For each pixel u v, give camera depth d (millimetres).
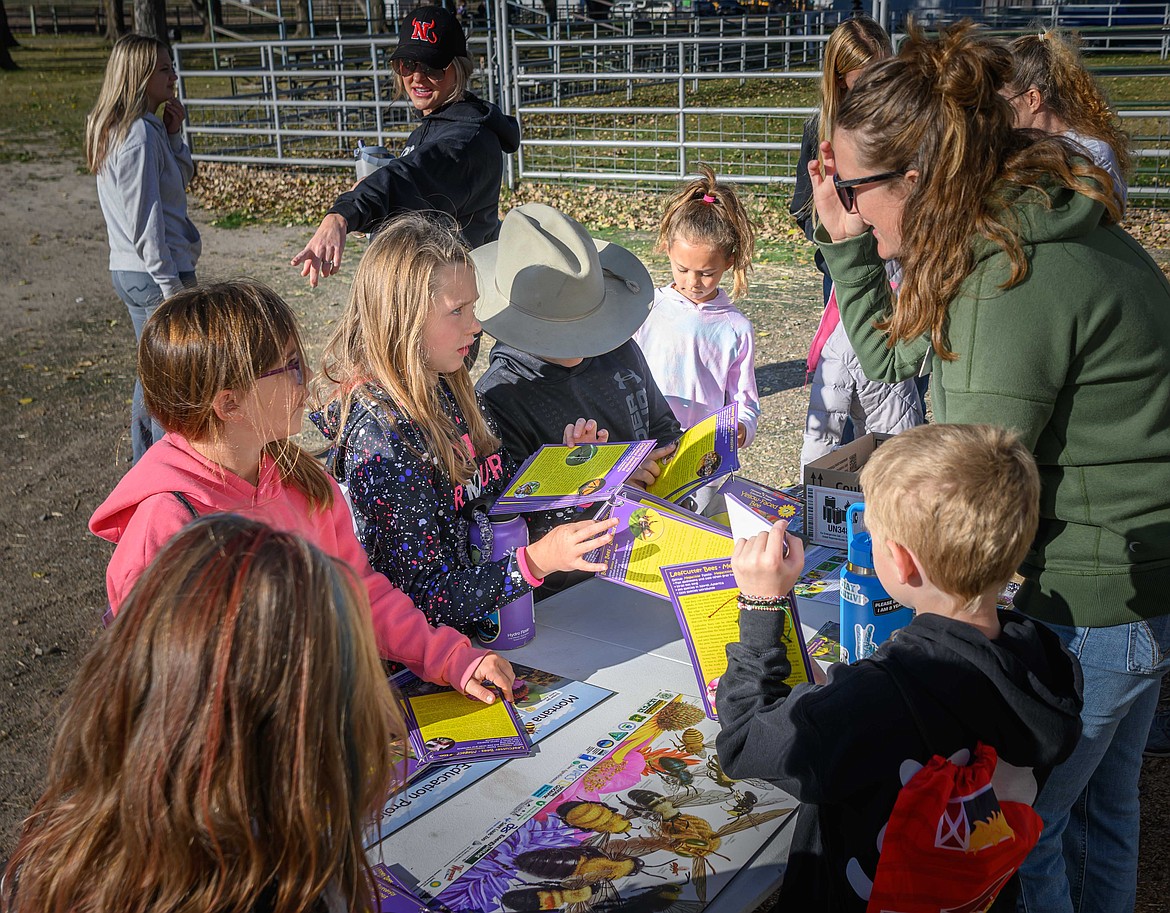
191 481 1597
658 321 3332
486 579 1892
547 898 1291
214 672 837
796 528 2387
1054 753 1268
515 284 2551
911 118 1425
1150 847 2600
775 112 9766
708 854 1371
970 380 1457
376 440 1938
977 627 1283
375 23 24875
